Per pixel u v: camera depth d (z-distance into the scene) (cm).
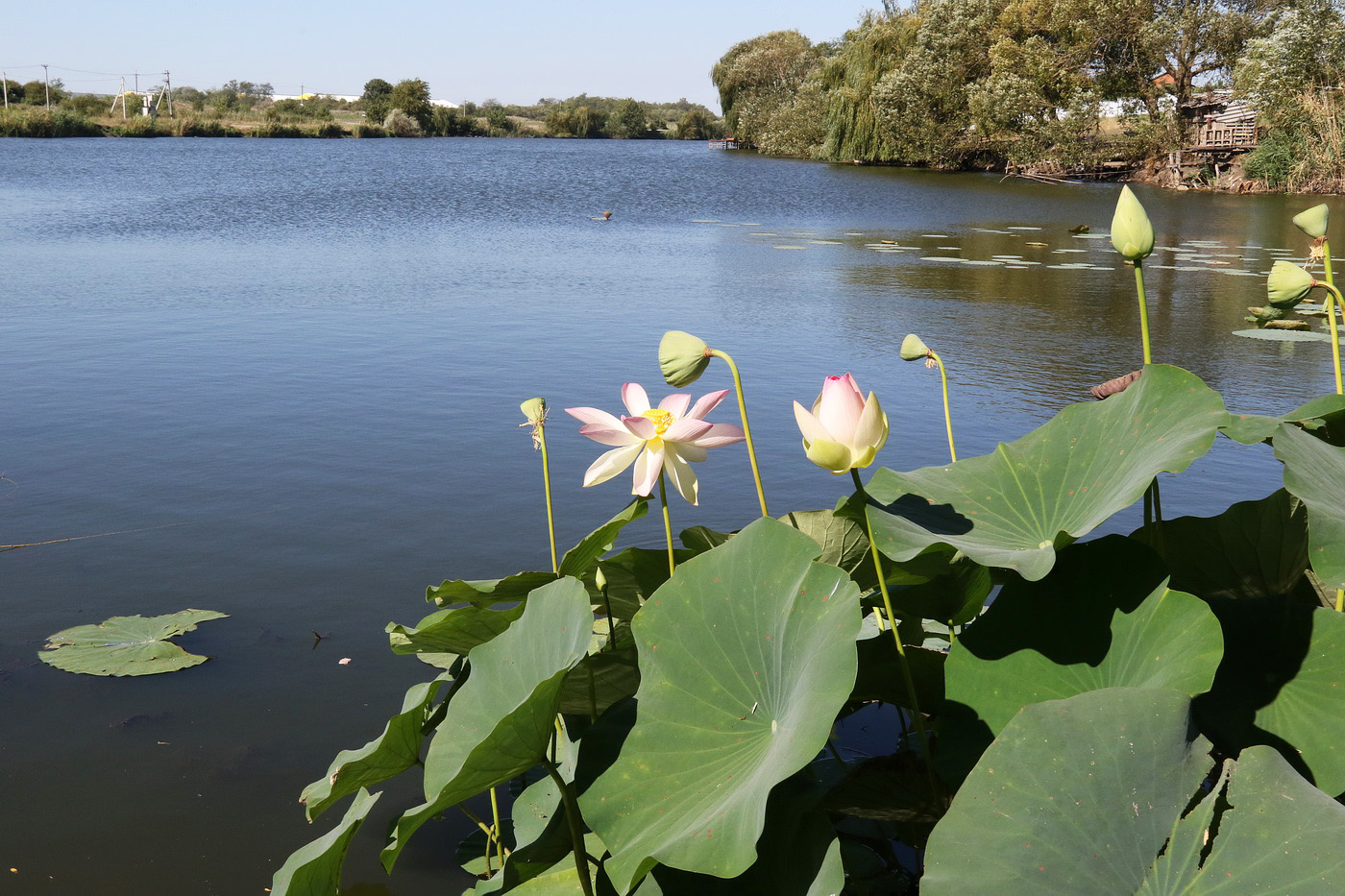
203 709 293
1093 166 3553
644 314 1013
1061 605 143
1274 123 2922
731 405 658
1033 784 115
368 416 622
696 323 969
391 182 3175
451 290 1155
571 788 137
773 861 133
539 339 874
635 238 1811
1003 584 164
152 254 1427
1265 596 146
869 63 4412
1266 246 1728
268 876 221
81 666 312
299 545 419
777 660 134
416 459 538
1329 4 2780
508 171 3919
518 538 430
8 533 429
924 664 157
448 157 4944
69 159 4097
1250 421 151
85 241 1577
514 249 1608
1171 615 133
